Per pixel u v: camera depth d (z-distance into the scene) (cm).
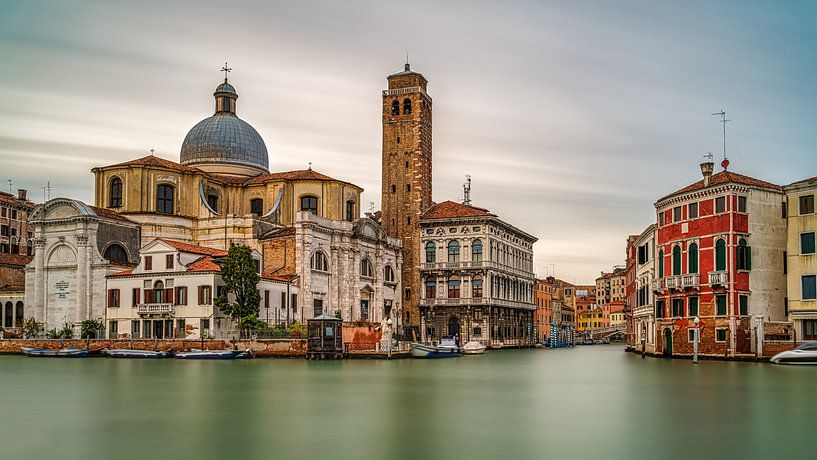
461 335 10931
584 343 16775
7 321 9025
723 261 6781
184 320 7700
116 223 8725
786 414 3036
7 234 11812
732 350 6675
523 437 2519
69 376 4966
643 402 3466
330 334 7038
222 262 7744
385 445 2383
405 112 11481
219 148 10519
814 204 6494
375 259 10538
